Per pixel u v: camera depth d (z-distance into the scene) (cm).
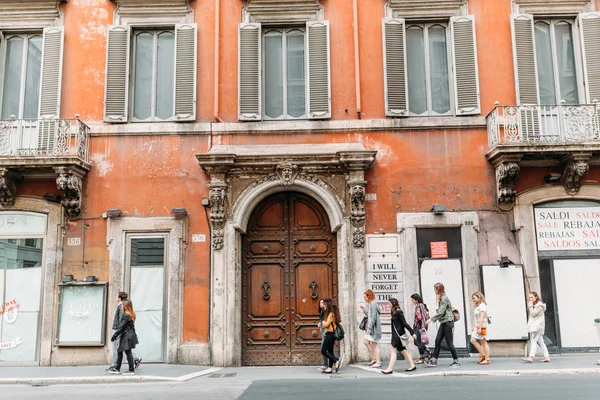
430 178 1284
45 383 1003
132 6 1358
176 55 1334
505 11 1344
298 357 1261
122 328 1065
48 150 1249
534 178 1277
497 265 1242
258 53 1336
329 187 1280
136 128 1309
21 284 1271
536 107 1269
